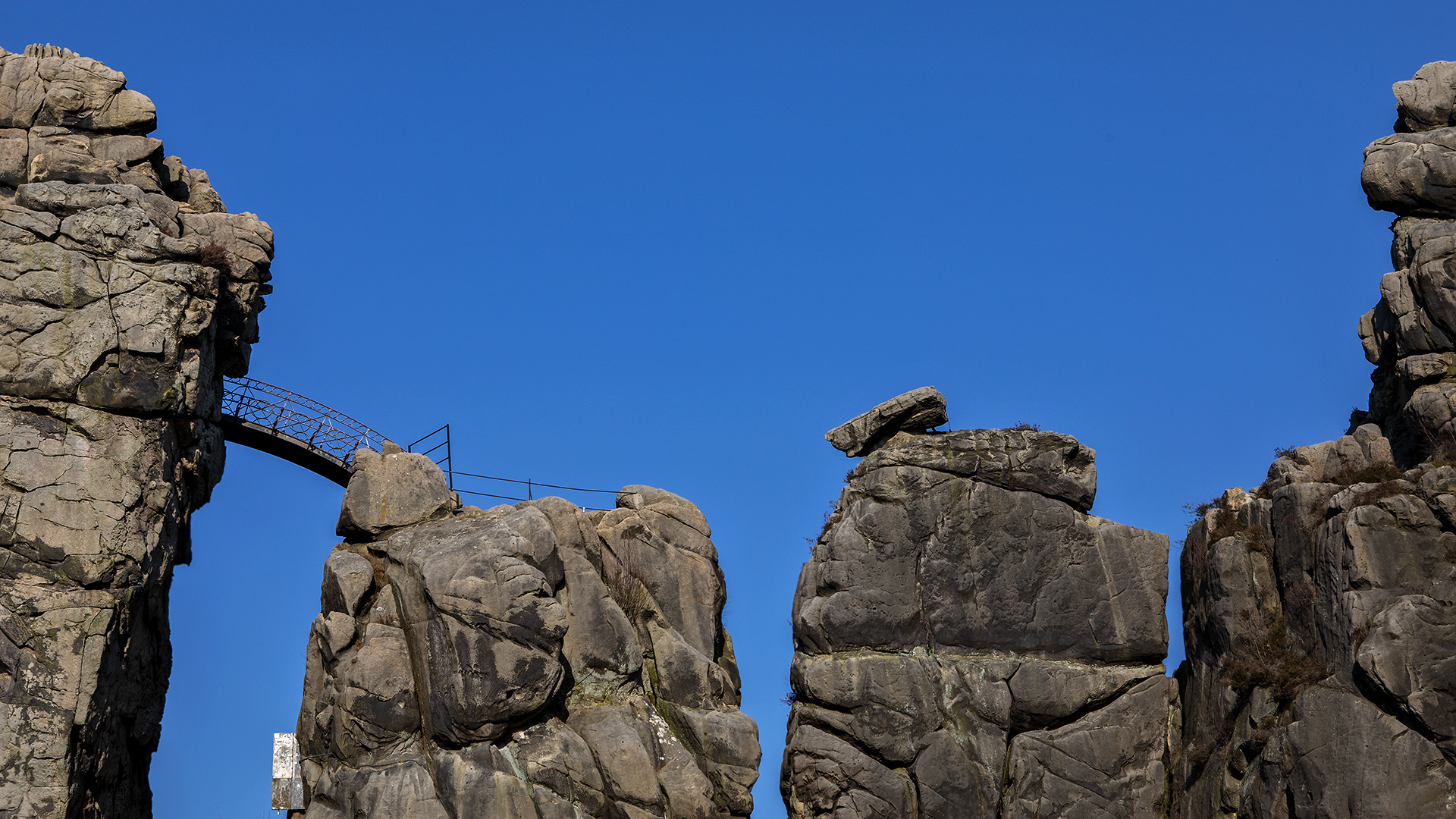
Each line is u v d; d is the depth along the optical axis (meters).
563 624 39.47
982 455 42.81
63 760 36.91
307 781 39.78
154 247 41.12
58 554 38.44
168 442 40.53
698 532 44.38
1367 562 38.19
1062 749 40.91
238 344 44.47
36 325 39.75
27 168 41.56
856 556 42.16
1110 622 42.00
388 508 42.25
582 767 39.44
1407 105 43.88
